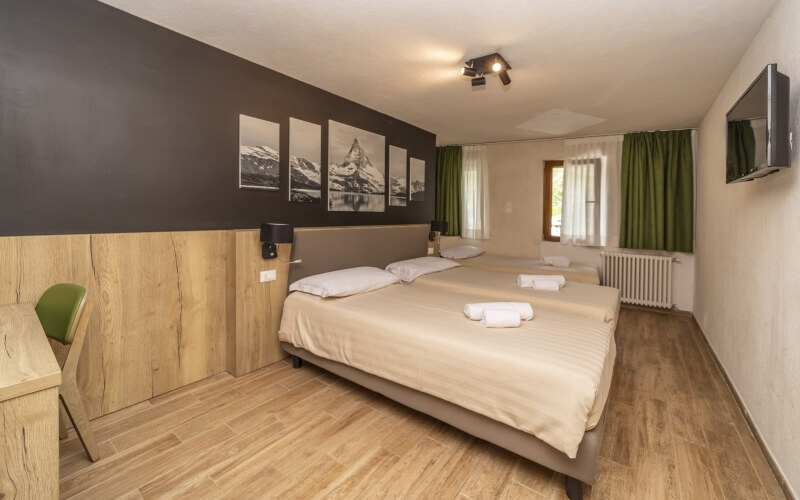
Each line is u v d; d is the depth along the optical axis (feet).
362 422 7.37
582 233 17.60
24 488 3.31
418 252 15.48
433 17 7.30
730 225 9.68
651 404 8.18
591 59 9.03
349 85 11.12
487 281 12.35
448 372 6.53
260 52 9.03
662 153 15.99
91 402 7.22
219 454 6.33
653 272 16.28
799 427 5.31
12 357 3.85
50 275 6.56
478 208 20.25
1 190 6.14
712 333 11.49
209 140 8.83
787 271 5.94
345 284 9.73
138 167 7.70
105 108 7.20
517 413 5.71
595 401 5.34
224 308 9.35
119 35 7.31
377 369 7.55
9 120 6.16
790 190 5.89
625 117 14.06
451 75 10.27
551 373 5.53
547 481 5.82
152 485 5.60
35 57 6.37
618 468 6.09
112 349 7.45
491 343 6.53
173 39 8.09
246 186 9.59
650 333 13.17
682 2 6.61
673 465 6.16
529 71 9.79
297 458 6.27
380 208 14.03
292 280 10.23
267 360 9.80
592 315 9.41
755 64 7.78
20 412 3.26
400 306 8.95
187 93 8.38
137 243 7.68
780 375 6.04
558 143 18.29
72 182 6.87
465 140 19.19
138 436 6.78
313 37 8.23
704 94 11.39
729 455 6.46
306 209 11.21
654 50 8.50
